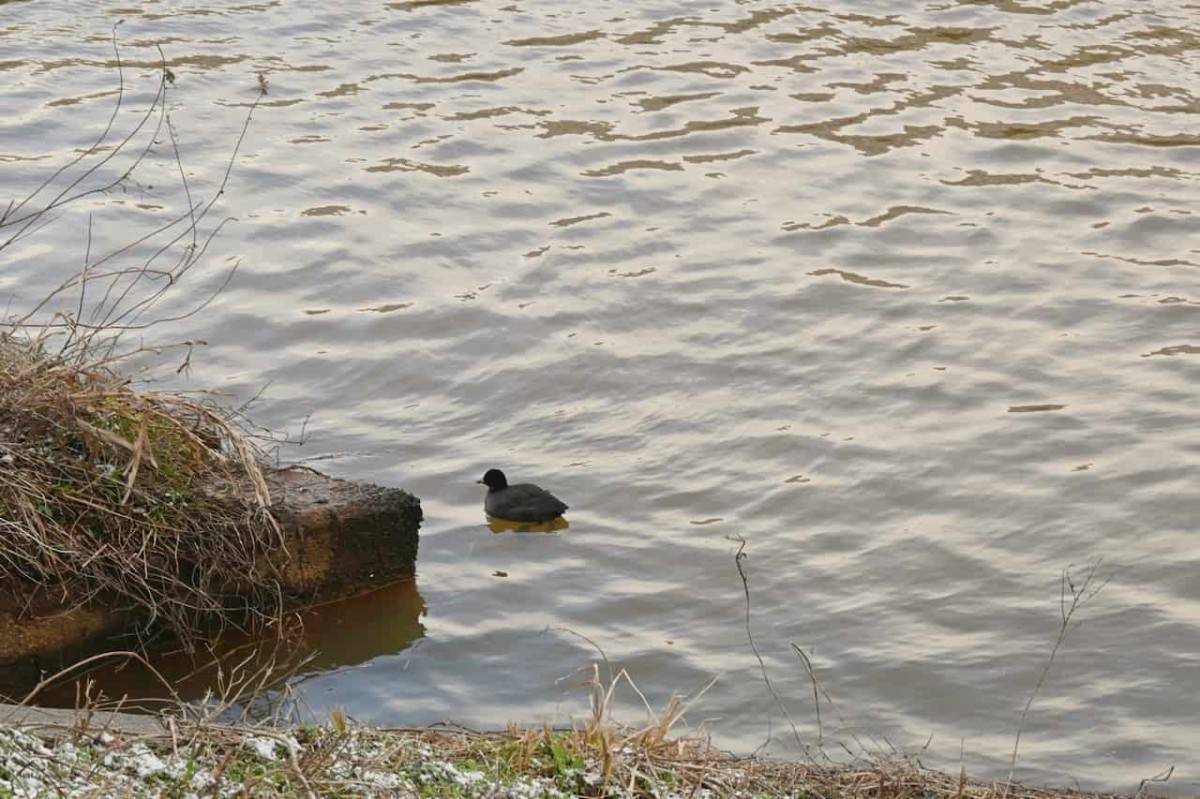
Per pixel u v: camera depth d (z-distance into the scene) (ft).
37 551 30.63
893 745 31.27
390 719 31.40
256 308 51.21
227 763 20.58
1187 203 59.67
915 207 59.47
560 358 48.88
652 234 57.36
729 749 30.94
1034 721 32.27
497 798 21.36
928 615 36.17
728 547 39.11
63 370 32.22
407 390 47.19
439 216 58.39
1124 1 82.12
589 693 32.91
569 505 41.11
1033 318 51.37
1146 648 34.76
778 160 63.41
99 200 57.77
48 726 21.13
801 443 44.14
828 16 79.92
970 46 75.97
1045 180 61.67
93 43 74.08
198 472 33.37
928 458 43.16
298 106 67.77
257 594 33.81
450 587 36.91
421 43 75.87
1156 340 49.80
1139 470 42.27
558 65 73.20
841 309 52.03
